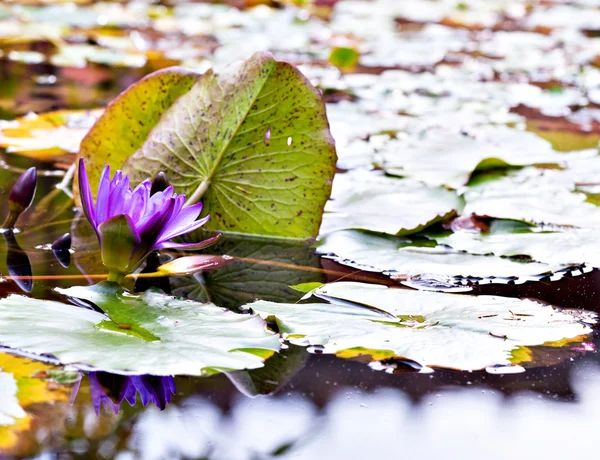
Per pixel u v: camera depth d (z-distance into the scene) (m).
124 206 3.95
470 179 4.35
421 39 7.91
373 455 3.79
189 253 4.09
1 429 3.79
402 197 4.26
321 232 4.16
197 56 6.18
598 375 3.87
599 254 4.09
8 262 4.04
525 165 4.41
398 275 4.05
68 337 3.88
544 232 4.16
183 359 3.85
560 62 6.65
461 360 3.87
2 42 6.38
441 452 3.80
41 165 4.34
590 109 4.92
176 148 4.14
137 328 3.90
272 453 3.79
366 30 8.30
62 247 4.08
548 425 3.82
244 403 3.83
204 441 3.80
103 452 3.78
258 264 4.07
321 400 3.84
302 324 3.92
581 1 11.35
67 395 3.82
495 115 4.73
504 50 7.32
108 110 4.15
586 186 4.32
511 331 3.92
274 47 6.77
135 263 3.97
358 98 5.06
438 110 4.76
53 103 4.67
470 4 10.83
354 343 3.90
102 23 7.39
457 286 4.02
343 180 4.32
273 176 4.14
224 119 4.13
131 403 3.82
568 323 3.93
